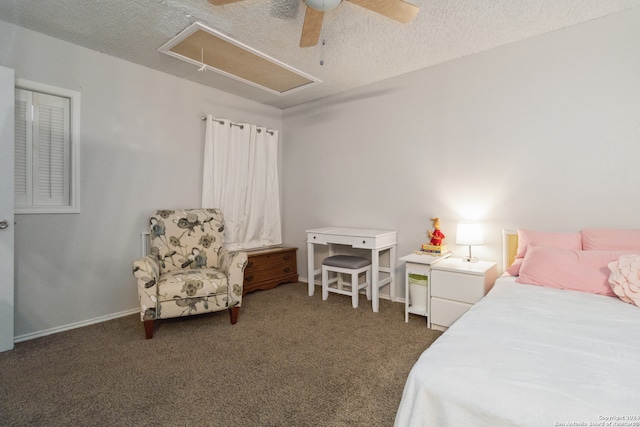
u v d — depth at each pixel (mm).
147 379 1784
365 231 3270
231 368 1904
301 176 4137
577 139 2348
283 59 2891
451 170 2949
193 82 3381
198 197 3447
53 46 2486
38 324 2416
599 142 2268
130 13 2189
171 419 1451
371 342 2268
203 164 3480
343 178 3732
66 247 2557
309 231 3426
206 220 3076
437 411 922
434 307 2518
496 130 2693
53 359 2021
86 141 2654
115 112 2818
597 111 2271
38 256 2424
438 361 1033
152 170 3070
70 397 1616
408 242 3244
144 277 2299
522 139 2572
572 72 2357
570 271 1933
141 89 2982
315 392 1655
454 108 2914
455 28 2379
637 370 936
